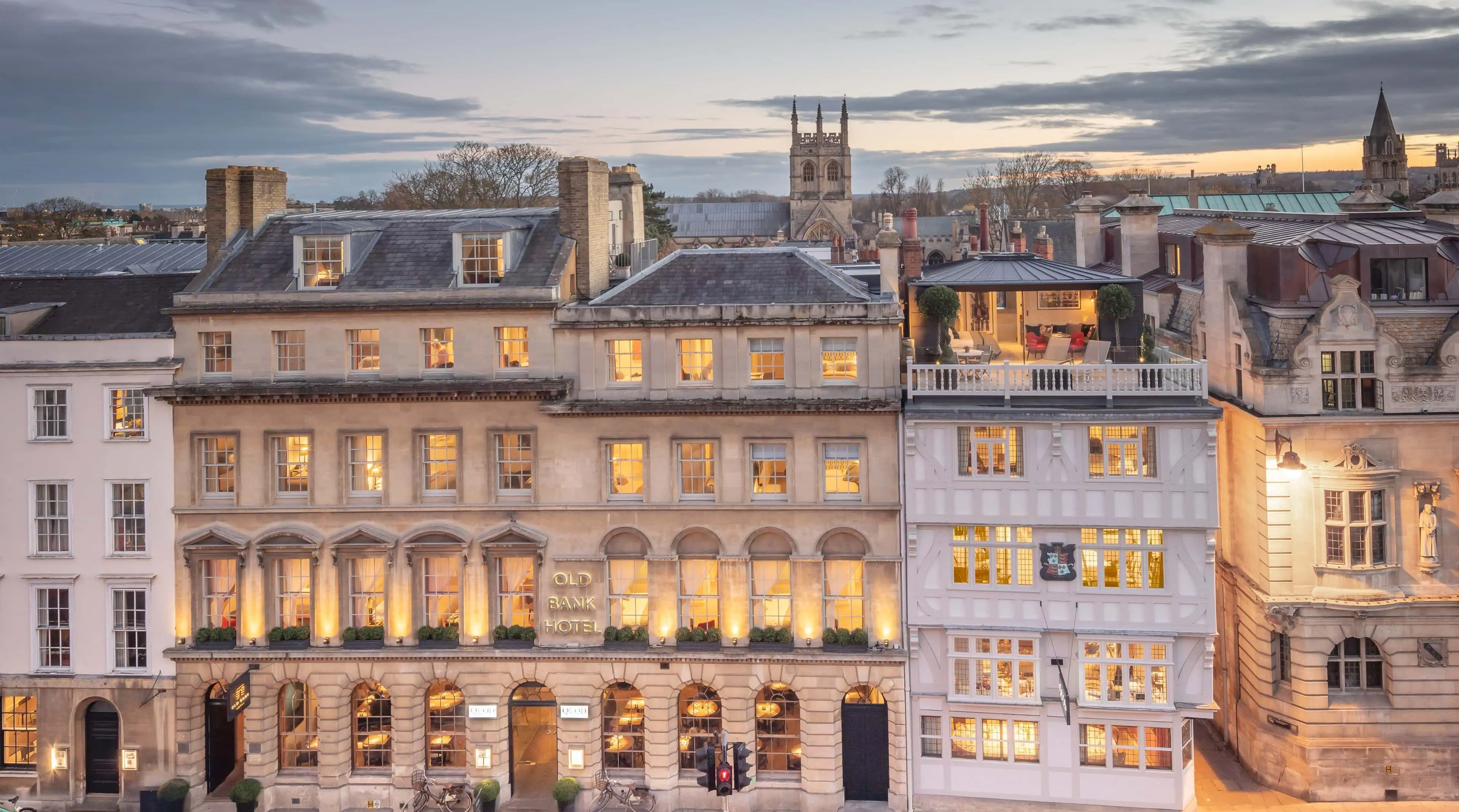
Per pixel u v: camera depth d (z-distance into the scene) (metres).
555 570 44.00
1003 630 41.78
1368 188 74.00
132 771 44.75
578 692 43.97
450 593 44.59
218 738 46.16
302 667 44.25
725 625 43.28
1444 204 49.09
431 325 44.09
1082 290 49.53
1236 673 46.66
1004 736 42.50
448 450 44.38
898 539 42.56
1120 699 41.56
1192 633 40.84
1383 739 42.12
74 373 44.66
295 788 44.56
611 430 43.56
